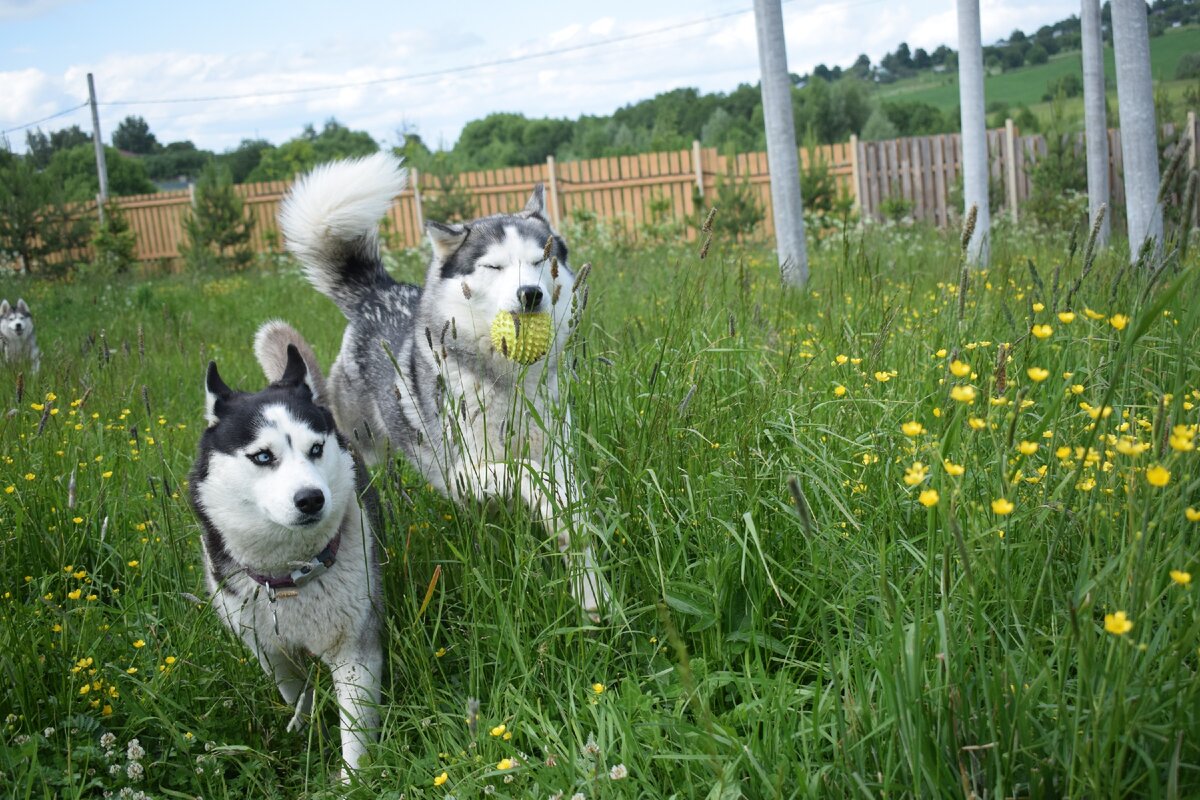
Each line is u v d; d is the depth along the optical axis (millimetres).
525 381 1845
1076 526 1271
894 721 1061
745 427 1664
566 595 1478
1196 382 1486
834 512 1508
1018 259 3014
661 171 8289
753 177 8172
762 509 1535
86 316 5344
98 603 1640
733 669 1409
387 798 1297
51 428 2109
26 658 1493
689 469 1606
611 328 2543
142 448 2094
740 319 2189
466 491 1681
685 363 1810
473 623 1444
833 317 2326
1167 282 1585
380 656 1548
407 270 5438
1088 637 982
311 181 2252
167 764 1408
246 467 1500
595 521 1541
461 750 1296
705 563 1465
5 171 8664
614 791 1156
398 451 2031
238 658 1577
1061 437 1432
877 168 8047
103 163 13148
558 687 1397
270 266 8719
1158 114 6199
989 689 1046
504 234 1866
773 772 1125
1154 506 1150
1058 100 7152
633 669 1415
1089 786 983
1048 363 1642
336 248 2258
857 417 1712
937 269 3355
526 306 1731
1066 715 1016
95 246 8969
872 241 4742
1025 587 1199
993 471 1369
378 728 1437
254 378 3221
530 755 1312
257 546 1521
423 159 9492
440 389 1715
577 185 8516
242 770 1391
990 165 7723
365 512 1629
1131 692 1026
